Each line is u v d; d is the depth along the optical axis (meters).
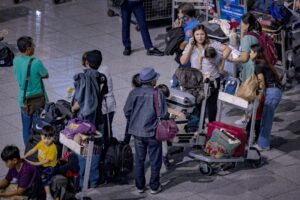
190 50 11.93
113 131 12.56
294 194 10.84
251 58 11.52
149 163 11.66
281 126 12.88
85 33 16.80
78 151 10.08
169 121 10.35
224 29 13.61
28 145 10.88
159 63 15.30
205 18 15.95
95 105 10.59
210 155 11.23
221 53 11.90
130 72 14.84
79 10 18.20
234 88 11.93
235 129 11.28
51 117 10.91
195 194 10.81
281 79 12.22
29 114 11.29
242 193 10.85
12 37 16.44
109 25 17.28
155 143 10.40
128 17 15.38
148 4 17.03
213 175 11.31
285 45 14.25
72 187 10.29
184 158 11.80
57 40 16.36
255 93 11.15
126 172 10.94
